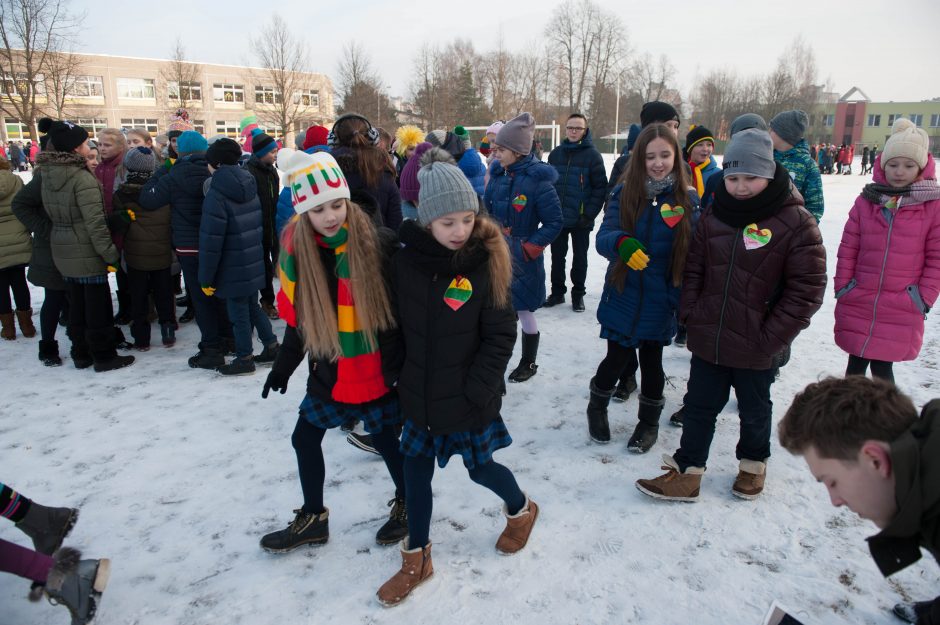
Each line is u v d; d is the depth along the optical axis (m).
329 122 40.47
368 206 2.57
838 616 2.15
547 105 57.97
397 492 2.67
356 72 36.09
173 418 3.88
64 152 4.29
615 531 2.66
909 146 3.12
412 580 2.29
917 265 3.22
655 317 3.11
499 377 2.23
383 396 2.43
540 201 4.01
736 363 2.67
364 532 2.72
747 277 2.63
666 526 2.69
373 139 4.09
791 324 2.57
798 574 2.37
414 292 2.20
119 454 3.43
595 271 8.05
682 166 3.02
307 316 2.28
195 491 3.06
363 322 2.25
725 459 3.25
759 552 2.50
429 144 4.71
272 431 3.70
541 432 3.60
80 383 4.48
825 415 1.41
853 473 1.39
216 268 4.26
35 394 4.27
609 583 2.35
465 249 2.15
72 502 2.97
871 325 3.35
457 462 3.29
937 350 4.73
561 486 3.02
